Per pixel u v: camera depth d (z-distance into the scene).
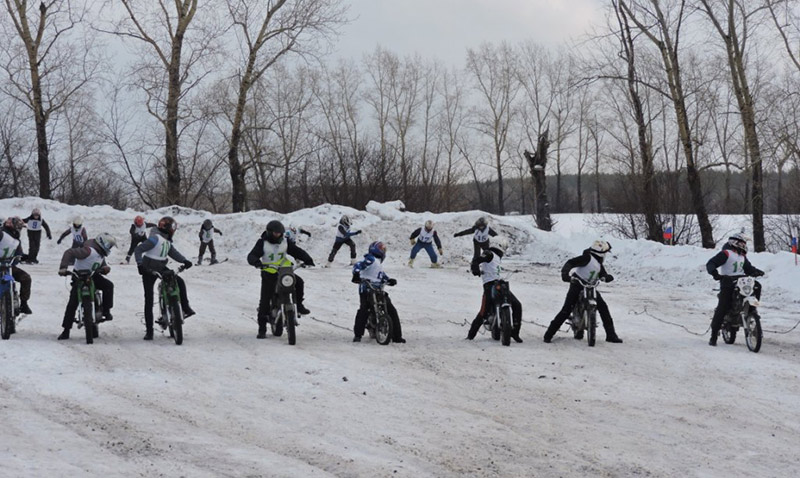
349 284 26.78
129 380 12.15
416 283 27.55
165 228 15.59
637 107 42.41
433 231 33.19
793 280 23.92
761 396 11.98
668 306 22.38
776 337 17.20
